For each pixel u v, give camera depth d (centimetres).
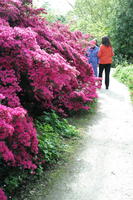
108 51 957
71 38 779
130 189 388
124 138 560
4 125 288
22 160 368
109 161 465
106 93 930
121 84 1097
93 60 992
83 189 387
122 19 1825
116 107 772
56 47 602
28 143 348
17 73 437
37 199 361
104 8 2444
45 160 438
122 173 429
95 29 2038
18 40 430
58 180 406
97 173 427
